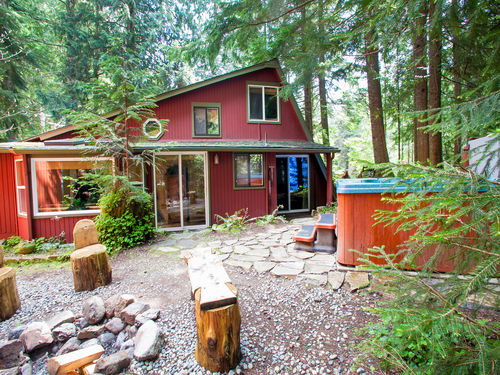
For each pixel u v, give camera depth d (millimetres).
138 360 2482
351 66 10000
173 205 8445
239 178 9148
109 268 4246
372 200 3797
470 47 4555
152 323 2859
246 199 9234
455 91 7281
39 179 6871
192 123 9109
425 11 3361
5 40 11297
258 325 2893
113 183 6203
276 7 7824
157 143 8383
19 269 5250
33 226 6770
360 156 21984
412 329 1299
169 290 3912
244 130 9812
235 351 2312
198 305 2344
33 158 6738
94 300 3311
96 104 6434
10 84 11766
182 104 9008
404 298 1736
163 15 17469
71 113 6230
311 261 4453
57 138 7852
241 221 8023
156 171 8266
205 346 2299
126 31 15906
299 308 3146
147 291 3904
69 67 15367
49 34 15281
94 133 6383
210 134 9344
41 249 6375
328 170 10320
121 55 14961
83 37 15133
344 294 3354
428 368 1475
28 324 3178
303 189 11227
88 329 3021
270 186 9562
